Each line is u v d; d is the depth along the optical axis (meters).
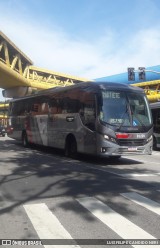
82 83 16.17
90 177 11.20
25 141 22.92
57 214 6.96
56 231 5.97
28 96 22.80
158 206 7.55
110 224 6.33
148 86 52.34
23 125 23.22
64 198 8.27
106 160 16.30
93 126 14.66
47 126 19.44
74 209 7.31
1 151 20.14
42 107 20.28
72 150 16.70
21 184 10.02
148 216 6.83
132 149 14.46
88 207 7.46
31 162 15.04
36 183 10.16
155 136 22.88
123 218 6.69
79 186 9.69
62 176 11.38
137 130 14.57
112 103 14.62
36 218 6.71
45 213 7.03
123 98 14.84
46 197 8.39
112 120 14.37
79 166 13.95
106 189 9.27
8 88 48.06
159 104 22.59
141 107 15.12
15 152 19.59
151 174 11.96
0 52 44.22
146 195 8.57
